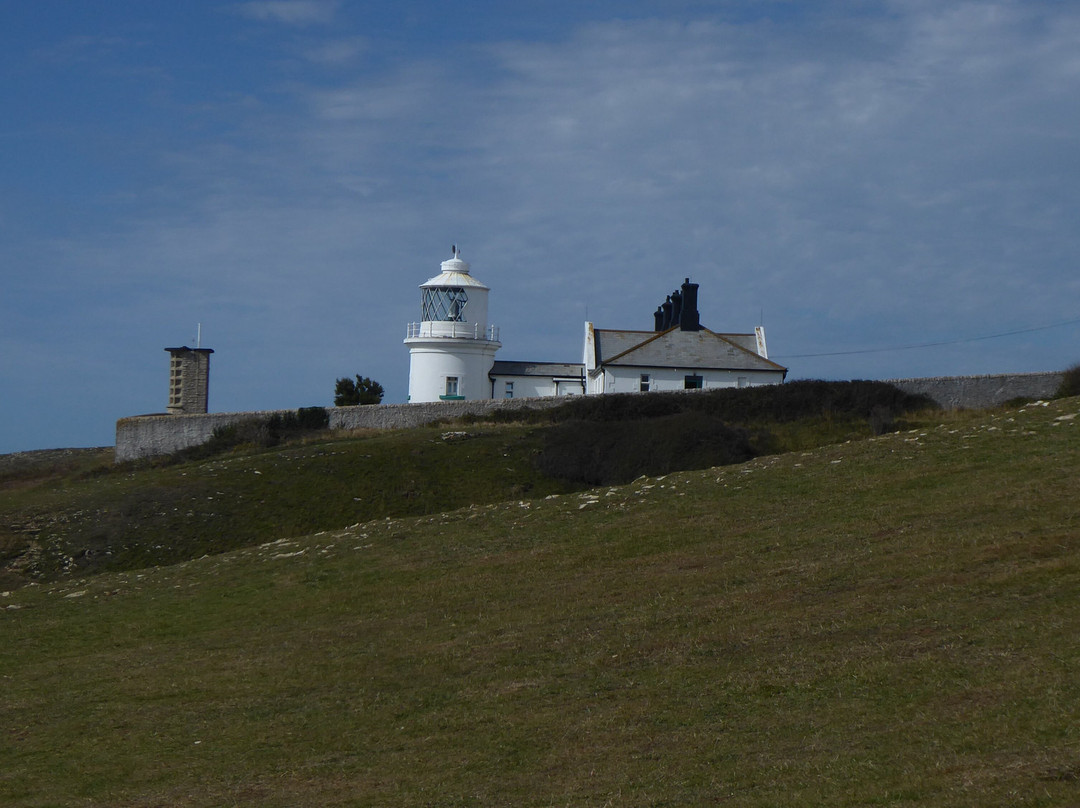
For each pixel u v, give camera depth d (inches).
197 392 3282.5
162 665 869.2
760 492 1146.0
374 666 796.6
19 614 1120.2
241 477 1969.7
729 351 2748.5
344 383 3531.0
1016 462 1039.6
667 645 732.7
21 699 810.2
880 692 577.9
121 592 1176.2
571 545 1077.1
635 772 538.3
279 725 695.1
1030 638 600.1
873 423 2057.1
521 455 2010.3
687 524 1075.9
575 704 656.4
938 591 713.0
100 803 592.4
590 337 2938.0
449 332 3058.6
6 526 1796.3
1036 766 453.4
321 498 1844.2
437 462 1985.7
